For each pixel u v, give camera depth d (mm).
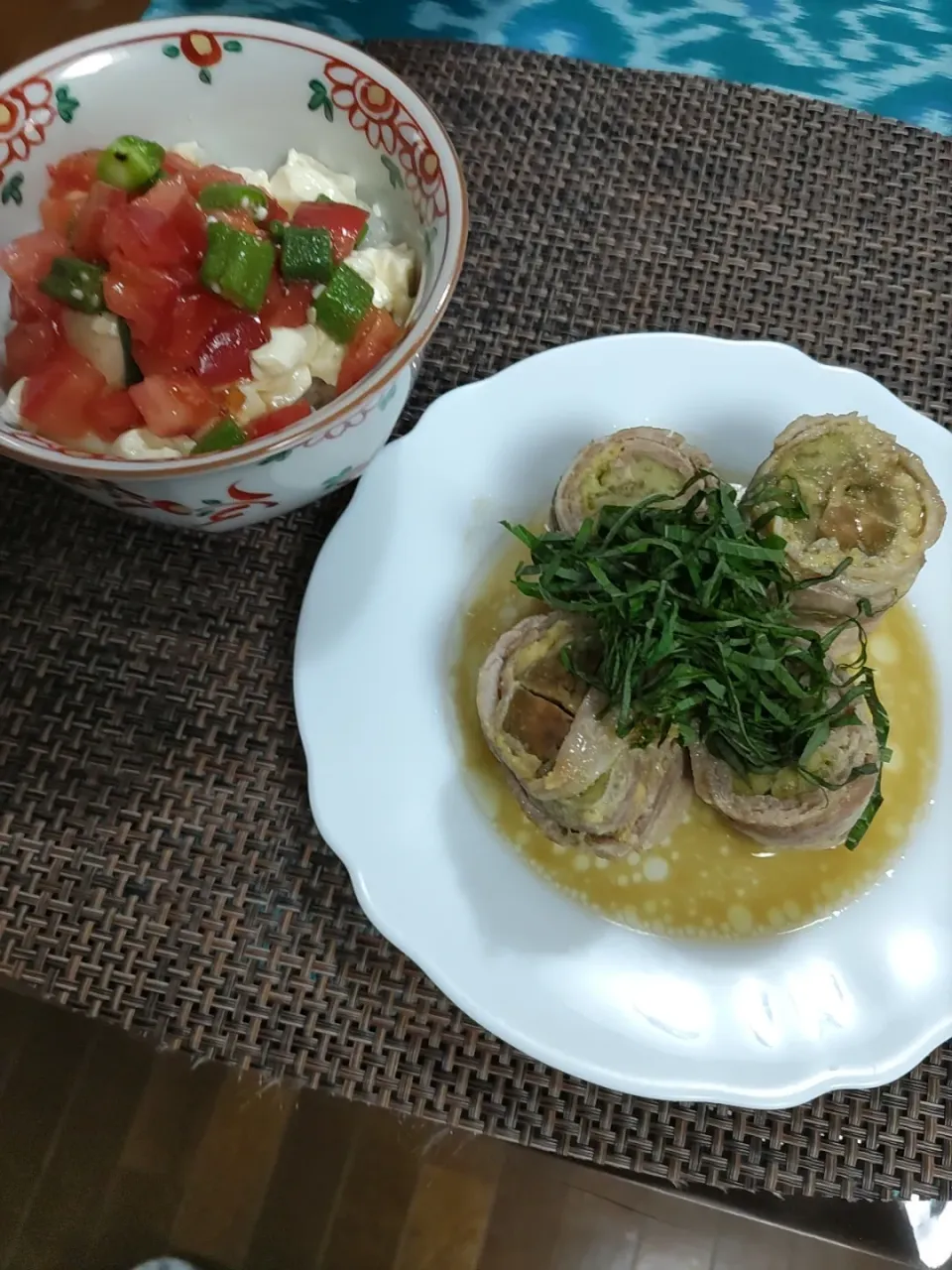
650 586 299
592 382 355
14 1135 331
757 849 313
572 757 296
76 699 327
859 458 330
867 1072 274
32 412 285
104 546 348
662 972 288
